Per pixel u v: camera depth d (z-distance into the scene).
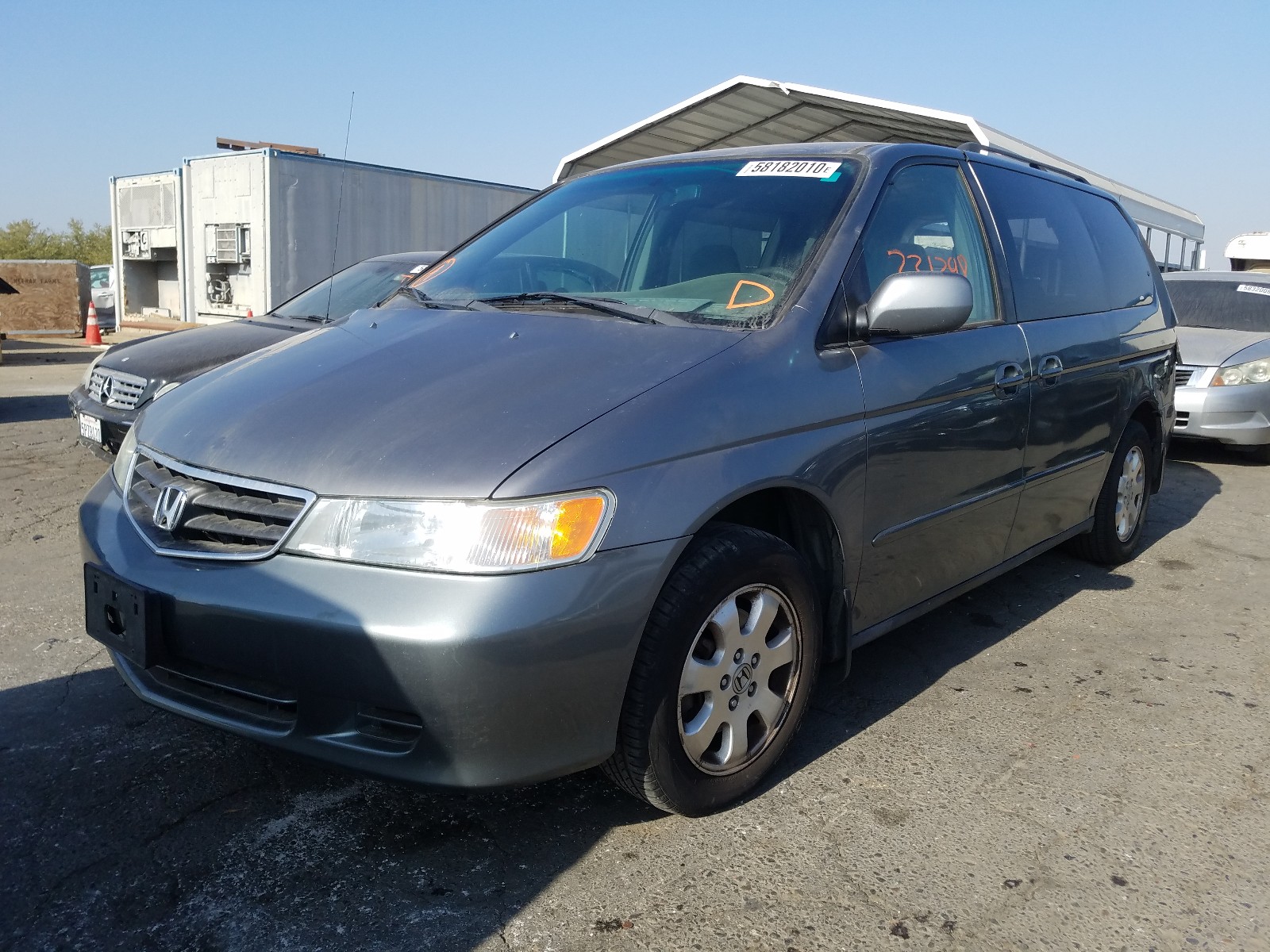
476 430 2.16
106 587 2.33
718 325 2.64
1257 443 7.28
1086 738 2.96
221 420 2.46
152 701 2.36
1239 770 2.79
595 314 2.78
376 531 2.04
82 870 2.24
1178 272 9.05
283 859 2.29
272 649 2.07
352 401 2.37
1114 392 4.12
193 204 15.34
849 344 2.74
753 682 2.49
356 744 2.08
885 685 3.33
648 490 2.15
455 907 2.13
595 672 2.09
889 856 2.33
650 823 2.46
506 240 3.54
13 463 6.64
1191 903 2.18
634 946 2.01
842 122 12.26
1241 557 4.95
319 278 14.79
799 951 2.00
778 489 2.56
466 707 1.97
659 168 3.55
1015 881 2.25
